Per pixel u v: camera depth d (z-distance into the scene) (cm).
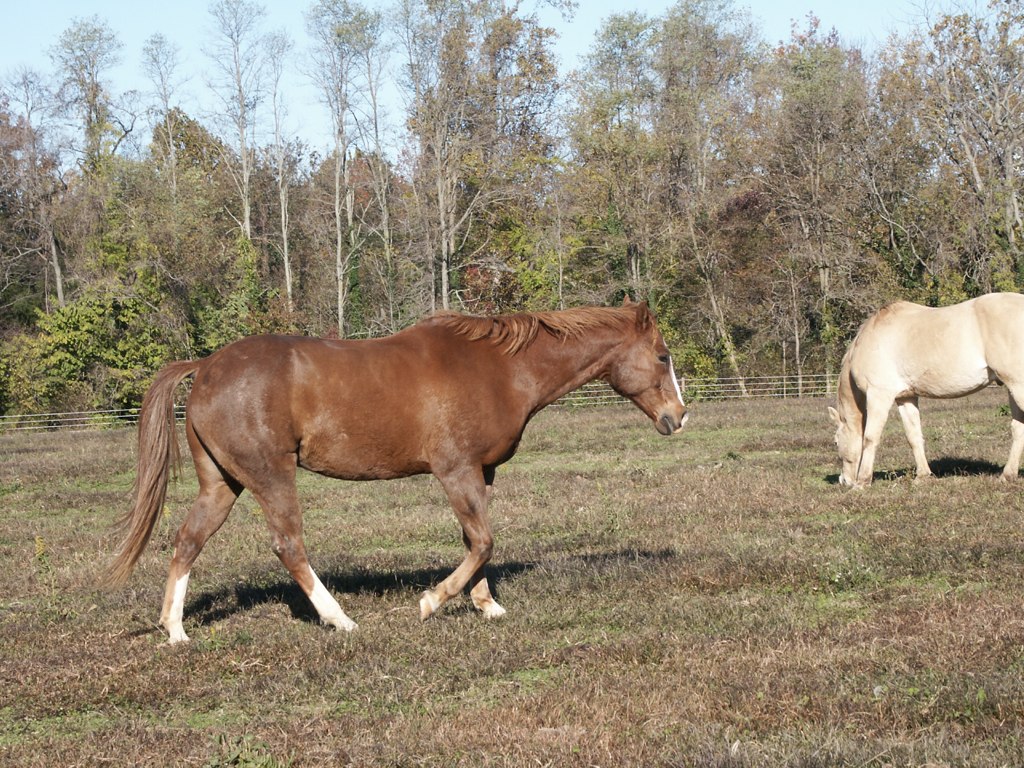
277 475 725
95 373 4400
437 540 1130
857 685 555
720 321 4688
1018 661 575
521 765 470
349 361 734
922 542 918
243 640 716
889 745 465
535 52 4859
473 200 4512
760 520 1108
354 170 5697
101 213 4772
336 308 5175
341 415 728
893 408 2645
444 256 4362
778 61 4781
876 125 4366
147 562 1045
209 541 1143
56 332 4362
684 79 4875
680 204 4741
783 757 458
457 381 746
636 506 1248
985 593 733
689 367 4744
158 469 741
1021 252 3762
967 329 1235
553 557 966
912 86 4128
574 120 4541
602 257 4825
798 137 4475
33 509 1616
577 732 509
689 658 620
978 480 1258
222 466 736
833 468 1545
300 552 737
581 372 799
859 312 4409
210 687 623
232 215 5372
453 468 752
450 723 536
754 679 568
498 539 1112
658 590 807
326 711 578
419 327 770
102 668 663
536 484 1568
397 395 734
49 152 5300
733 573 831
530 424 2800
